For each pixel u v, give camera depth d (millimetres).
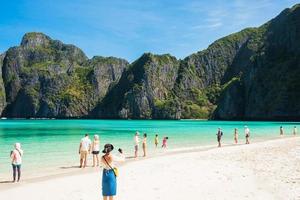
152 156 31891
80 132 74000
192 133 69250
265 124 120375
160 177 19969
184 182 18297
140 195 15328
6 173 23406
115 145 43406
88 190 16969
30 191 16875
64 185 18422
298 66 185875
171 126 108375
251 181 18094
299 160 25984
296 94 172375
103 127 101250
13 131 78375
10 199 15195
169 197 14898
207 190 16156
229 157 29234
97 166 26375
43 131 78250
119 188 16859
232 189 16250
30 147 40781
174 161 27312
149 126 107875
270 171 21062
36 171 24078
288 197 14367
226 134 66938
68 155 33406
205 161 26922
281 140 48188
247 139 45438
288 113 171750
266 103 186875
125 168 23781
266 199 14156
